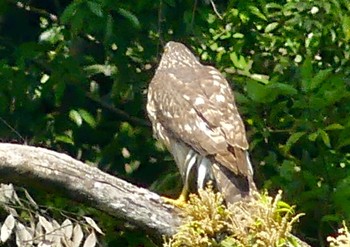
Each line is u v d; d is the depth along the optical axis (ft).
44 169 35.81
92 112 48.11
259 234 34.27
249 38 48.19
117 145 47.09
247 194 36.52
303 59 47.73
